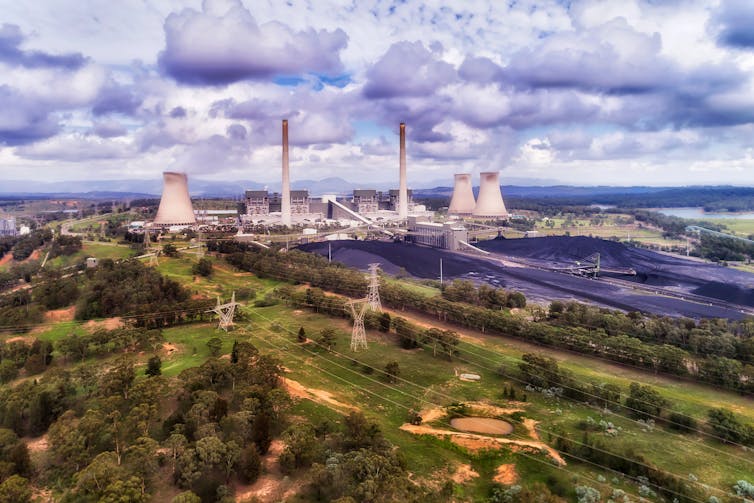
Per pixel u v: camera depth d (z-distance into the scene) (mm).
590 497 65188
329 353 125438
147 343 123688
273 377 96500
